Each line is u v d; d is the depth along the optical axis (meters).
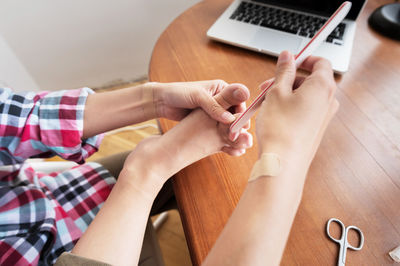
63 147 0.38
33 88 1.05
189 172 0.36
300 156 0.22
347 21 0.56
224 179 0.35
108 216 0.29
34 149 0.38
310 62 0.31
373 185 0.35
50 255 0.38
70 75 1.11
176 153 0.34
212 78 0.49
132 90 0.41
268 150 0.22
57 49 0.99
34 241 0.34
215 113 0.35
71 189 0.45
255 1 0.61
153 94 0.40
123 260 0.27
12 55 0.92
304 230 0.31
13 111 0.34
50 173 0.52
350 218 0.32
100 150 1.07
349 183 0.35
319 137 0.27
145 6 0.97
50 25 0.90
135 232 0.29
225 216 0.32
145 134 1.11
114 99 0.40
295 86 0.30
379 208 0.32
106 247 0.27
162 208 0.59
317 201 0.33
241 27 0.56
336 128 0.41
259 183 0.21
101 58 1.10
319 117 0.24
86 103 0.40
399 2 0.62
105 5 0.92
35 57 0.98
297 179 0.22
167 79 0.49
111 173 0.52
